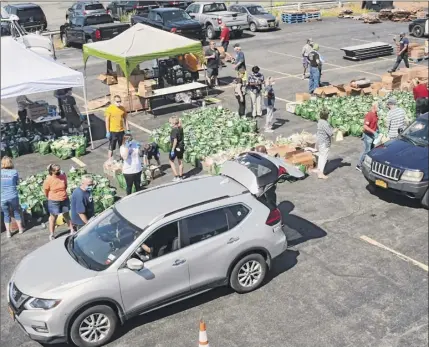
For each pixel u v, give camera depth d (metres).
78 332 7.02
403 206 11.03
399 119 12.37
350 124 15.27
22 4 35.56
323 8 41.12
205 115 16.56
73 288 6.93
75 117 16.00
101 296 7.03
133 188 11.77
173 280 7.54
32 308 6.87
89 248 7.61
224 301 8.14
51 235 10.24
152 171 12.90
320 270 8.85
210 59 20.41
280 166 8.98
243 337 7.34
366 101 17.38
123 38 18.27
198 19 31.75
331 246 9.58
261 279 8.37
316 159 13.13
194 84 19.59
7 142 15.18
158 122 17.47
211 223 7.84
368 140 12.32
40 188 11.80
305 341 7.22
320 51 27.16
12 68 14.07
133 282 7.23
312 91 19.38
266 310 7.89
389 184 10.88
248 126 15.35
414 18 35.16
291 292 8.29
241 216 8.08
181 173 12.66
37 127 16.42
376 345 7.10
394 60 24.84
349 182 12.27
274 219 8.37
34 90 14.15
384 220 10.48
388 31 32.09
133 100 18.36
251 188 8.46
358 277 8.62
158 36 18.33
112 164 13.23
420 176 10.52
